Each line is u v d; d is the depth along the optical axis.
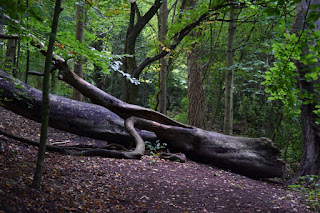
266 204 4.89
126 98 9.47
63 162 5.70
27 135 7.89
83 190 4.46
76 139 8.77
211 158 8.12
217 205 4.60
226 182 6.36
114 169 5.85
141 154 7.07
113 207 3.99
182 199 4.71
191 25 8.02
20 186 3.79
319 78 6.55
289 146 10.92
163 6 9.40
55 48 5.38
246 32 11.62
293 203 5.11
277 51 4.75
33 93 7.48
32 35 4.77
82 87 8.03
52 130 9.25
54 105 7.65
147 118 8.43
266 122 12.81
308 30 4.28
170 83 17.58
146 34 15.59
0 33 5.11
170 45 8.77
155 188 5.10
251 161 7.87
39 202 3.59
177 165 7.15
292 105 5.00
